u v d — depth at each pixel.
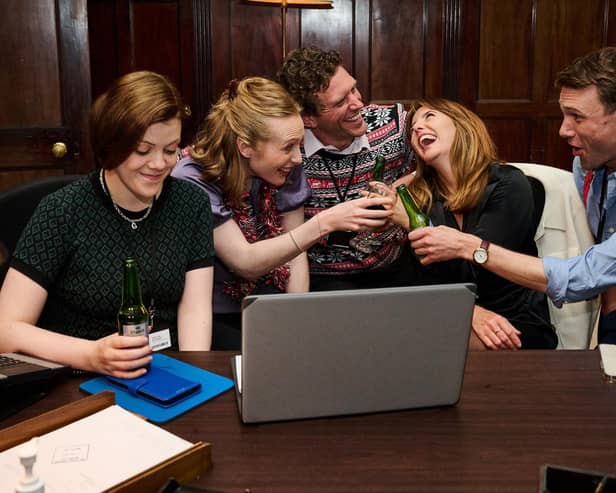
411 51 4.23
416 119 2.06
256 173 1.93
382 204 1.89
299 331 1.12
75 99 3.07
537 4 4.22
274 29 4.18
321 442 1.10
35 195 1.77
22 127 3.03
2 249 1.01
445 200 2.05
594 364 1.40
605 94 1.77
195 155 1.91
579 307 2.13
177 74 4.21
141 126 1.41
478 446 1.09
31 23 2.98
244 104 1.83
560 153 4.38
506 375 1.35
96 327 1.62
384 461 1.05
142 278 1.60
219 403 1.24
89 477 0.93
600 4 4.21
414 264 2.16
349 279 2.32
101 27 4.17
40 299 1.53
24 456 0.80
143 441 1.02
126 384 1.26
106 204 1.58
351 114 2.14
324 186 2.28
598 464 1.03
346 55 4.22
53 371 1.26
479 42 4.25
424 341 1.17
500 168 2.04
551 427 1.15
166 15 4.15
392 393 1.19
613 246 1.72
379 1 4.17
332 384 1.17
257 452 1.07
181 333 1.65
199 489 0.90
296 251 1.92
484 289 2.04
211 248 1.72
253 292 2.05
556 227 2.11
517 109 4.32
